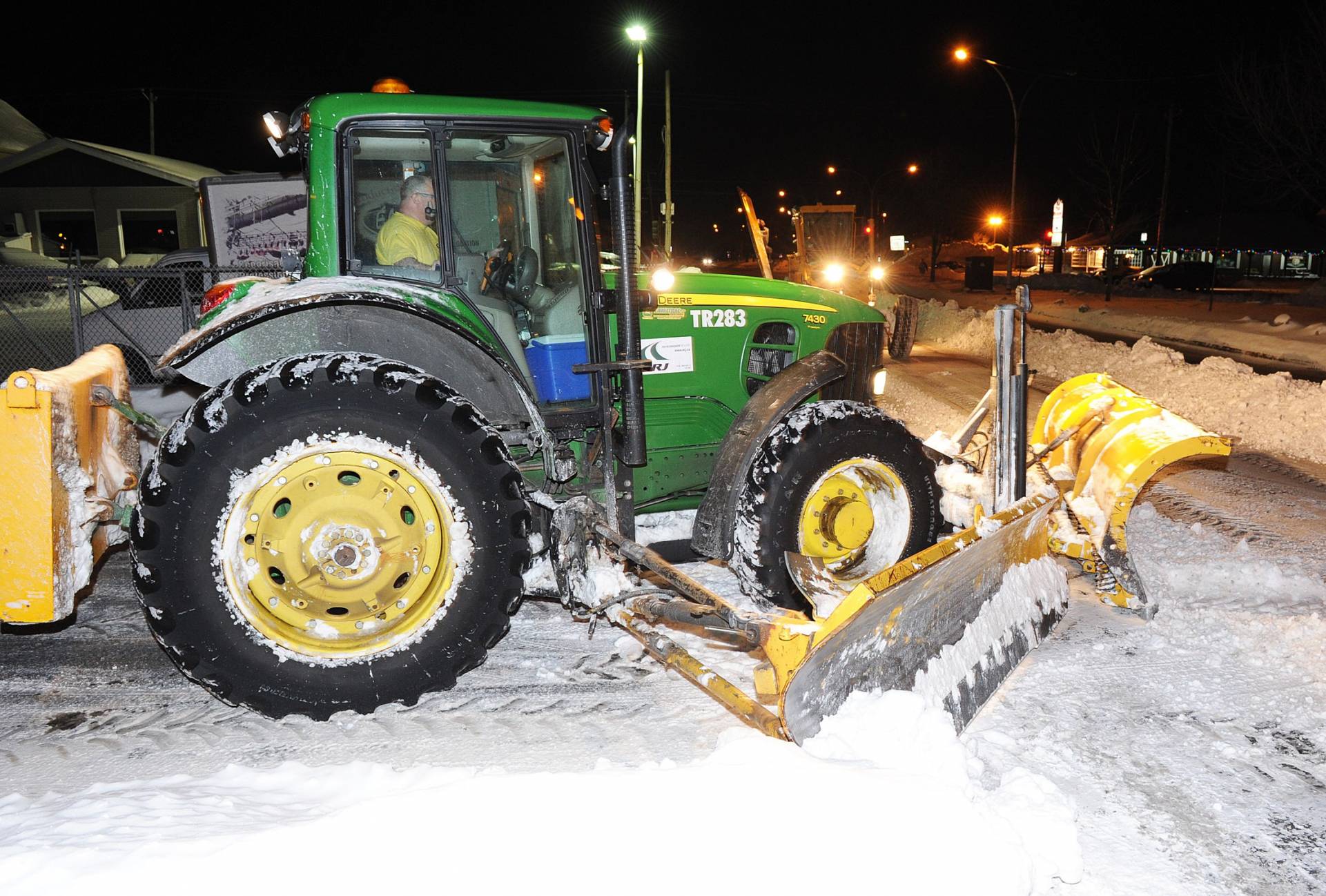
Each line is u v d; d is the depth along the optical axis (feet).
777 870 7.45
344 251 12.87
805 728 9.69
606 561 13.12
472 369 13.25
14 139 72.38
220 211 39.37
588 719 11.91
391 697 11.99
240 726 11.78
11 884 7.34
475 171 13.79
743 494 14.37
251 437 11.35
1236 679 12.89
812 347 16.78
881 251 131.54
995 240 186.39
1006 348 14.25
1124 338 66.49
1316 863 9.06
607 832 7.83
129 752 11.14
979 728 11.55
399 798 8.33
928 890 7.34
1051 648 13.92
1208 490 23.71
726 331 16.16
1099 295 105.29
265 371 11.57
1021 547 14.03
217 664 11.46
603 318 13.96
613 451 13.96
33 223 65.31
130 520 11.41
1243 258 138.41
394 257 13.20
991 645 12.71
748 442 14.44
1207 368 37.99
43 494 10.94
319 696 11.78
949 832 7.85
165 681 13.11
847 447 14.42
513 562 12.15
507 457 12.16
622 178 13.33
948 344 65.36
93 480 12.81
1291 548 18.93
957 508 15.57
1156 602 15.61
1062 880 8.60
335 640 11.90
